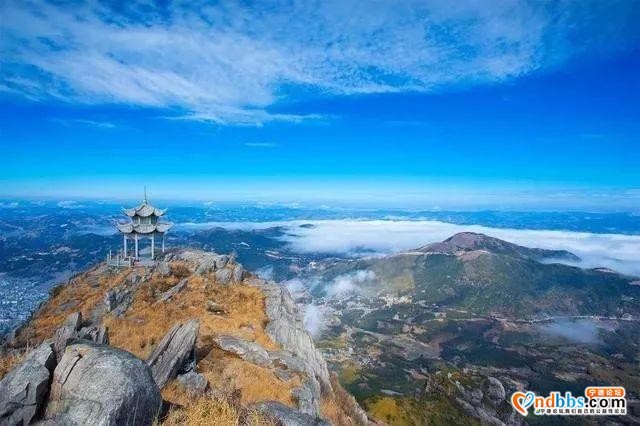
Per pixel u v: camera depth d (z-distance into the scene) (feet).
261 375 81.20
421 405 420.36
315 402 82.58
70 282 173.17
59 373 43.80
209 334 103.24
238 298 146.92
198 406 51.85
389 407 400.06
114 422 39.47
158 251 225.15
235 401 59.62
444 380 504.84
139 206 201.67
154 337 99.91
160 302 133.08
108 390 41.04
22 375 43.06
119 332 103.04
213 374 73.26
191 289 148.87
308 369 98.84
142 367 45.37
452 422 400.67
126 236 199.82
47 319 133.69
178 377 64.39
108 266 185.06
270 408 60.34
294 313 159.02
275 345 113.70
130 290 145.28
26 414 41.04
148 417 43.78
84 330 70.33
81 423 38.86
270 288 164.04
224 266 176.55
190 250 220.23
